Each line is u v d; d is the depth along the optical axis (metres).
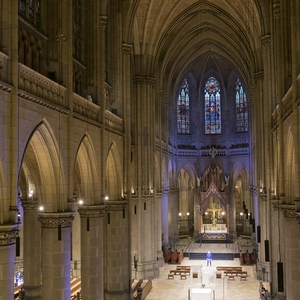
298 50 18.84
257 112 41.94
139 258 41.09
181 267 43.66
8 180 15.59
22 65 16.77
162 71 49.62
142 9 40.50
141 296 32.44
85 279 25.80
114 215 31.25
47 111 19.05
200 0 44.59
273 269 30.02
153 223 42.31
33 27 20.02
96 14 27.38
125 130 32.72
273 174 30.23
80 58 26.58
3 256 15.15
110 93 32.41
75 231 37.16
